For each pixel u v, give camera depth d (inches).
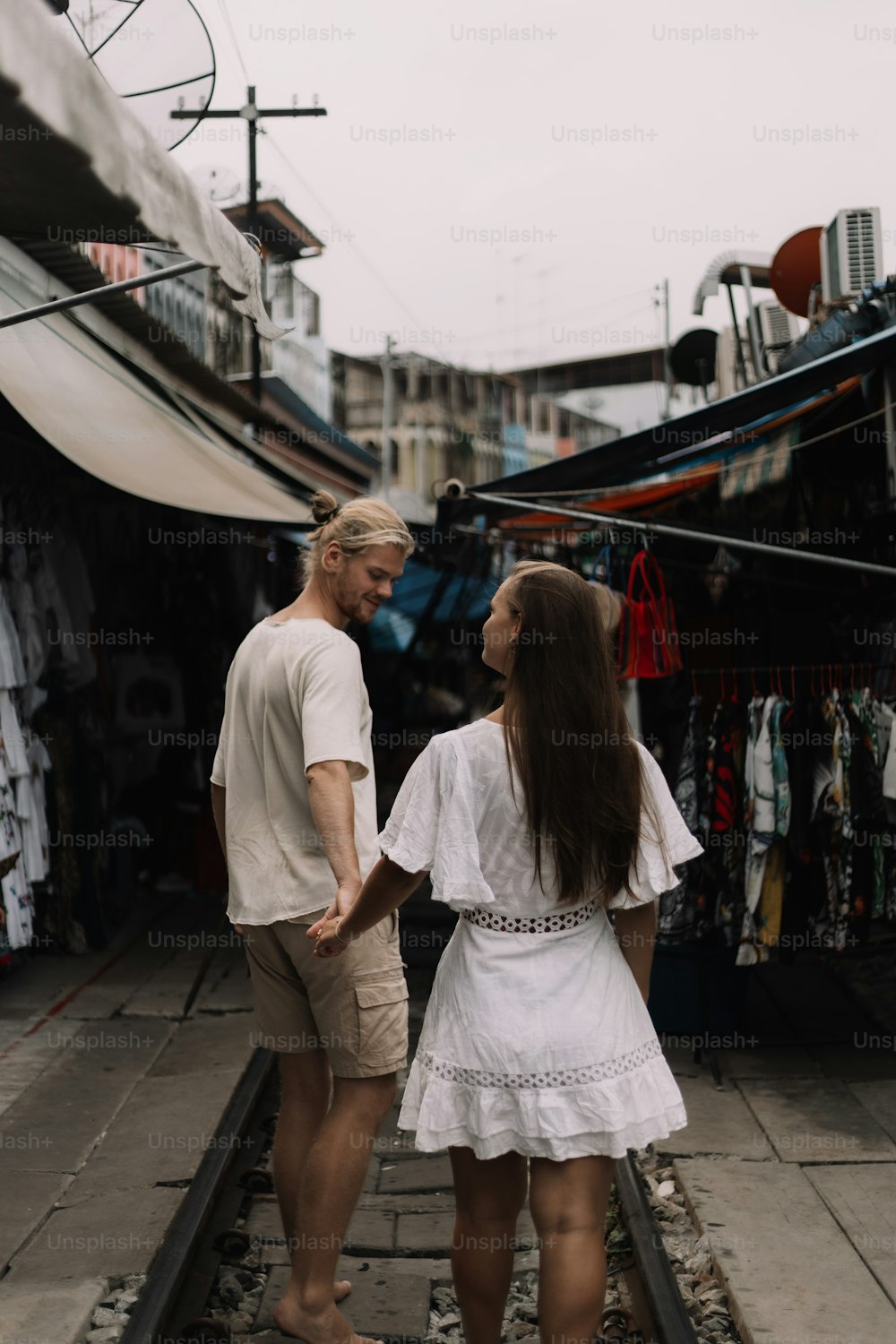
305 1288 115.4
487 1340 102.9
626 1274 142.8
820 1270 132.3
